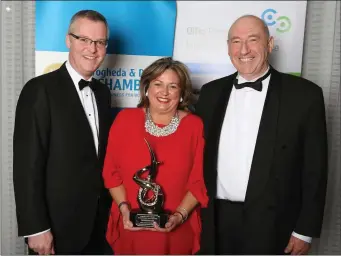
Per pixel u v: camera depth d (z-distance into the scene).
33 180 1.69
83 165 1.81
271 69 1.87
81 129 1.80
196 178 1.74
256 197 1.76
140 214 1.67
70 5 2.37
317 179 1.73
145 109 1.79
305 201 1.76
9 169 2.46
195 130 1.75
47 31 2.38
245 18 1.79
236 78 1.90
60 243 1.81
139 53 2.41
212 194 1.83
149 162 1.70
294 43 2.38
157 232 1.73
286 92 1.78
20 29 2.44
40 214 1.71
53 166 1.76
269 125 1.76
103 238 2.01
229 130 1.85
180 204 1.73
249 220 1.78
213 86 1.95
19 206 1.72
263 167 1.75
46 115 1.72
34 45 2.46
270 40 1.84
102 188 1.90
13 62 2.46
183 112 1.80
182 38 2.41
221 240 1.86
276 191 1.75
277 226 1.77
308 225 1.73
